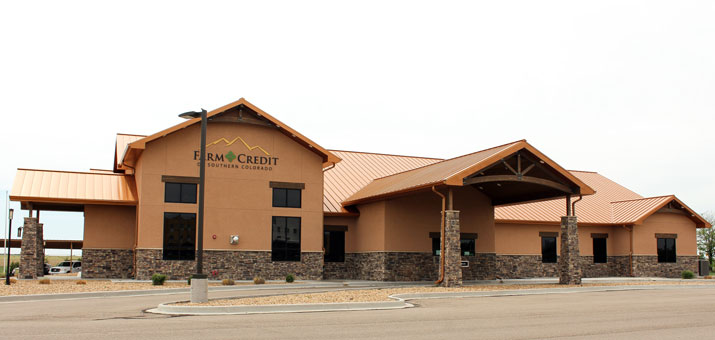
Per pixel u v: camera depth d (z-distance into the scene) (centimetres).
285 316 1505
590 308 1728
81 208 3175
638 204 3938
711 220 5134
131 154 2895
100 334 1173
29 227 2817
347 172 3809
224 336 1159
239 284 2677
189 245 2858
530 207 3869
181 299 1927
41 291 2156
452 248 2556
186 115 1812
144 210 2791
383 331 1244
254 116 3014
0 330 1228
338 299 1852
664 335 1212
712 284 2838
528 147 2623
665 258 3853
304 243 3066
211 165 2925
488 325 1347
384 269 2991
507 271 3622
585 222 3778
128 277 2972
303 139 3059
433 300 1998
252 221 2972
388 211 3034
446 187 2605
